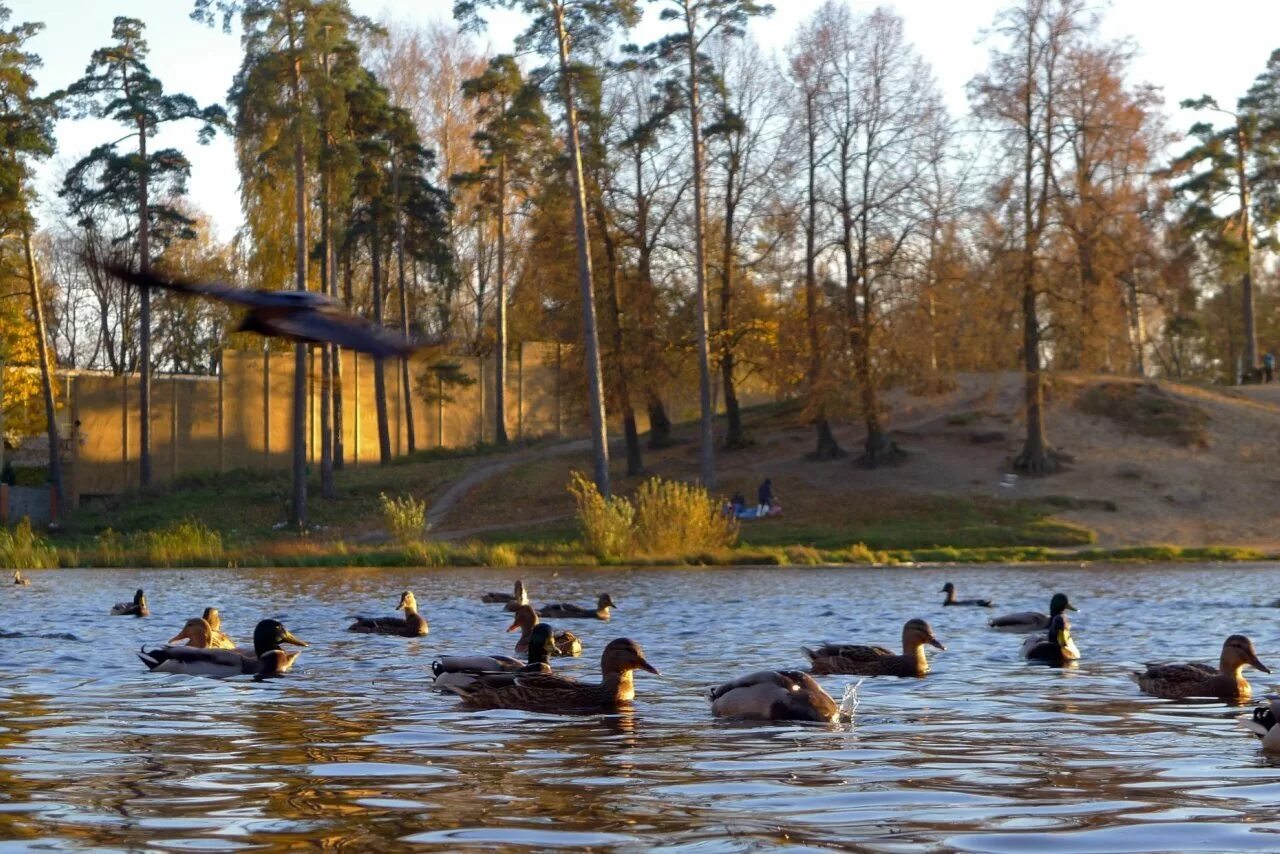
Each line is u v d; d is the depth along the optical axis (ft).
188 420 239.91
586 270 184.55
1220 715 46.29
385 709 47.21
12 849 25.93
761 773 34.60
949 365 199.21
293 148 184.44
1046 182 196.24
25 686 53.36
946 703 49.62
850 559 164.35
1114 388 228.84
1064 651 64.85
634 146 207.72
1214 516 195.21
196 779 33.58
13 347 238.48
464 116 276.62
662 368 212.23
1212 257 294.87
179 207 299.99
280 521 209.05
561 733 41.63
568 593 113.80
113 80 208.74
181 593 111.45
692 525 166.50
